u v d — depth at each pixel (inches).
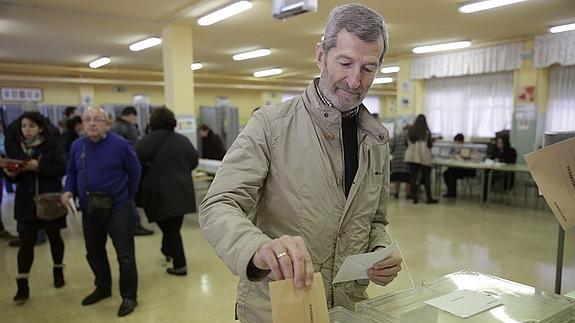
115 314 109.2
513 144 279.1
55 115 360.8
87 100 386.0
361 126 42.0
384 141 42.1
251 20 208.7
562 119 267.1
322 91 38.6
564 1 180.1
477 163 251.0
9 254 160.1
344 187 40.9
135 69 394.6
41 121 116.7
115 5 179.9
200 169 226.8
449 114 345.1
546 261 145.2
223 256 30.0
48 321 105.7
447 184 277.1
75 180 109.9
